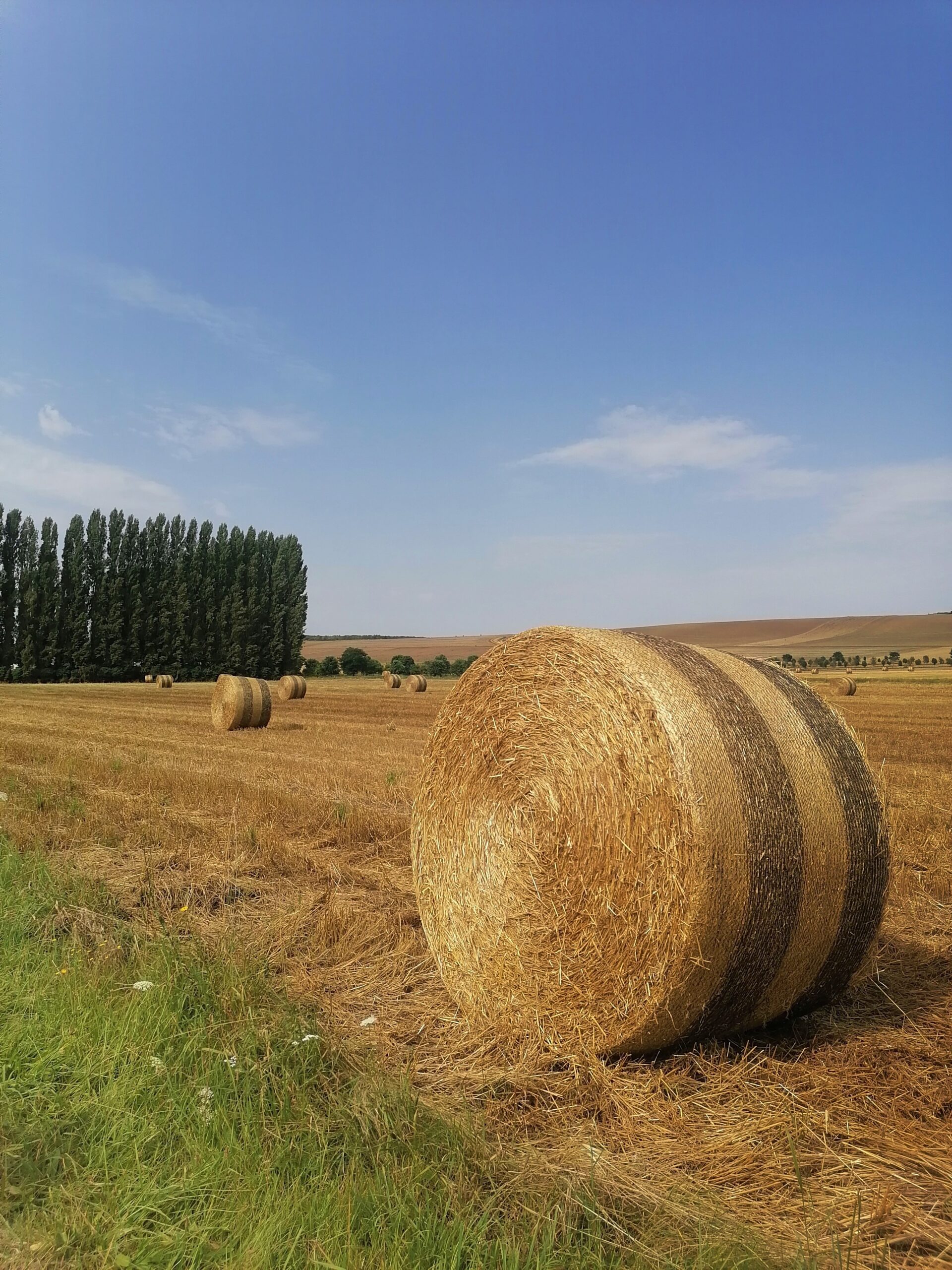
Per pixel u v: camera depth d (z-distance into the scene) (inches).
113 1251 105.4
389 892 292.5
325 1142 128.0
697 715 173.5
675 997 165.0
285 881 303.3
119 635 2650.1
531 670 203.8
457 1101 151.7
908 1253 115.0
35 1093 139.4
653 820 169.2
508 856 202.4
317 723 991.0
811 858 173.8
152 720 1029.2
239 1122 132.8
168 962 187.9
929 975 212.7
